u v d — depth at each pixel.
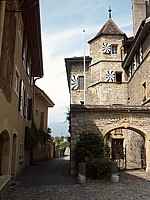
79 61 26.84
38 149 25.42
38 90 24.52
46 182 12.12
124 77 25.16
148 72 18.12
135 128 15.78
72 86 26.72
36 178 13.35
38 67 21.17
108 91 24.92
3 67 8.01
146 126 15.91
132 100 22.88
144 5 24.06
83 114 15.52
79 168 12.27
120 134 22.97
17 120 13.01
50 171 16.62
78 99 26.50
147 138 15.89
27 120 18.11
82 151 14.38
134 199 8.69
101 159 13.48
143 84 19.39
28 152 19.62
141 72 19.83
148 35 18.08
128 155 22.08
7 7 7.86
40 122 27.94
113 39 25.95
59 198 8.75
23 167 16.58
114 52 25.97
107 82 25.08
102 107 15.60
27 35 15.68
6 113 9.31
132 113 15.89
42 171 16.58
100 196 9.11
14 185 11.16
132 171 16.47
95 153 14.34
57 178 13.45
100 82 25.17
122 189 10.46
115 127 15.62
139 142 18.98
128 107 15.87
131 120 15.80
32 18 13.38
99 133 15.41
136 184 11.69
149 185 11.42
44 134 25.48
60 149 43.09
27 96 17.55
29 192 9.71
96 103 25.34
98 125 15.49
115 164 12.79
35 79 22.78
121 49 25.73
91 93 26.14
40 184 11.56
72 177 13.88
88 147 14.43
